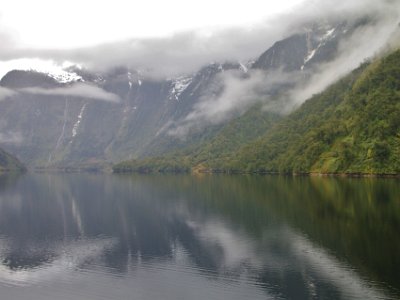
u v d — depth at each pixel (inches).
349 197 5088.6
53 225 4345.5
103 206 5713.6
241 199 5733.3
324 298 2086.6
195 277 2500.0
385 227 3339.1
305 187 6845.5
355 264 2511.1
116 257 3002.0
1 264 2908.5
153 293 2299.5
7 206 5949.8
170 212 4896.7
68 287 2439.7
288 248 2957.7
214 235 3540.8
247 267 2613.2
